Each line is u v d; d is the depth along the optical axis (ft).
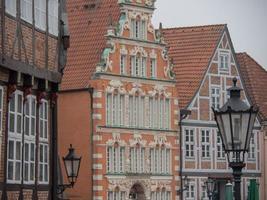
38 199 113.80
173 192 242.58
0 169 101.19
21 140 107.55
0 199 100.68
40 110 115.24
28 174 110.32
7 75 102.42
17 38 103.55
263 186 269.03
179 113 246.06
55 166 119.24
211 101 255.70
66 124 226.17
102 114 224.53
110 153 226.38
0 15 97.45
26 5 106.83
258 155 268.62
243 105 77.10
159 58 240.12
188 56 258.98
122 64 230.48
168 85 242.17
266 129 270.87
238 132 76.84
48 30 115.14
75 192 223.51
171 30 266.98
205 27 262.67
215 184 227.20
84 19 238.07
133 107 232.73
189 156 247.50
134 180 231.71
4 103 102.17
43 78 112.27
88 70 226.79
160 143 239.50
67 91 226.38
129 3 232.94
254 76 281.54
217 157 254.27
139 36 234.79
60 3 121.08
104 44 228.63
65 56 120.67
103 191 223.30
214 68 257.75
